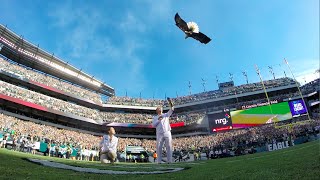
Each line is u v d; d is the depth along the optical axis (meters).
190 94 84.00
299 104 60.28
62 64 70.25
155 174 6.89
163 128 13.50
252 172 5.86
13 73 55.78
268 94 72.62
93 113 68.44
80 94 71.06
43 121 56.25
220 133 61.28
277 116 60.56
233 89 77.69
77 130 63.34
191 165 10.32
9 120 42.16
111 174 6.89
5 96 49.47
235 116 63.41
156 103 81.50
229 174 5.91
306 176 4.61
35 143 31.80
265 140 44.09
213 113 65.75
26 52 62.44
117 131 70.50
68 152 34.62
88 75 77.31
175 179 5.80
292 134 42.56
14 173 5.85
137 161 40.78
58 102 61.53
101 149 11.87
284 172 5.34
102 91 84.06
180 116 73.62
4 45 58.09
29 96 55.09
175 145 57.78
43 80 63.72
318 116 58.72
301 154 8.85
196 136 62.69
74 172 6.97
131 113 78.00
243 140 50.59
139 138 71.38
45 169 7.18
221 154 38.12
